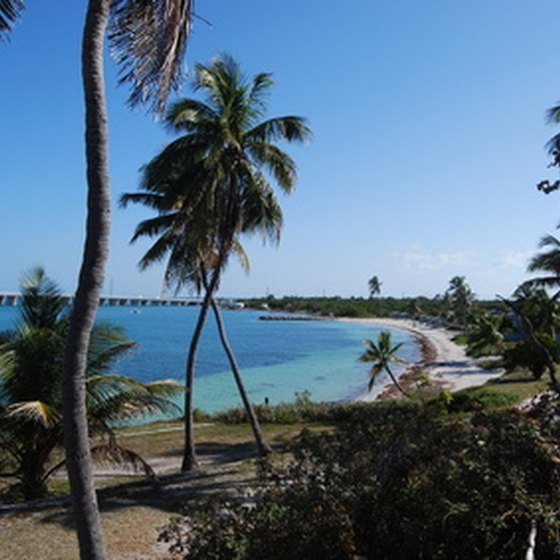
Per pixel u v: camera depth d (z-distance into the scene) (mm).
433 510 5230
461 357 68688
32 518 11578
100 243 5375
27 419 12695
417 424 6371
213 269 20328
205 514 6180
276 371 62812
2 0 6000
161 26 6246
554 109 19984
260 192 17766
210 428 27812
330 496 5828
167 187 18797
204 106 17797
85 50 5449
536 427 5648
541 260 33812
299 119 18125
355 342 102438
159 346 89562
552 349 27609
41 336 13219
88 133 5402
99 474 17906
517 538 5031
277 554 5500
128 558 9297
